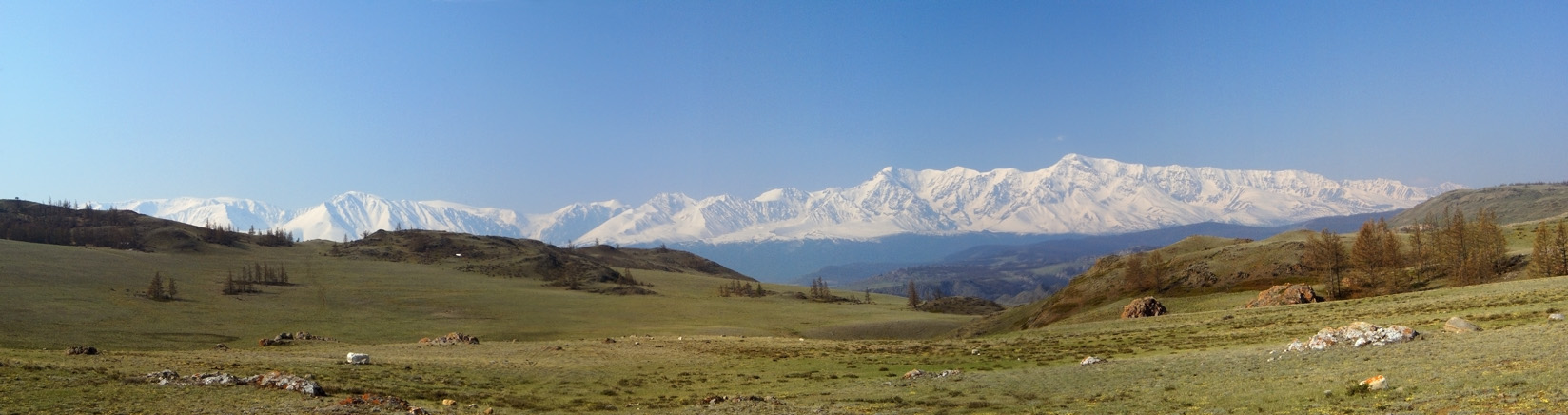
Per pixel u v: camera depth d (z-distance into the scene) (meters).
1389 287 143.00
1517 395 31.70
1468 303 84.81
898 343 105.75
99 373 51.22
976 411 44.84
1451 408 31.42
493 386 60.84
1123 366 56.91
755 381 66.69
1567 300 75.12
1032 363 72.62
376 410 42.31
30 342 164.75
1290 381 42.38
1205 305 143.38
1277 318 92.62
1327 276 154.12
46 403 40.94
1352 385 37.91
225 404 42.34
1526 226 189.50
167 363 63.38
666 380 67.81
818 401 51.53
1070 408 42.88
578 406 51.78
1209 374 48.38
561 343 102.81
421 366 70.19
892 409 46.38
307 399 44.72
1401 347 47.28
